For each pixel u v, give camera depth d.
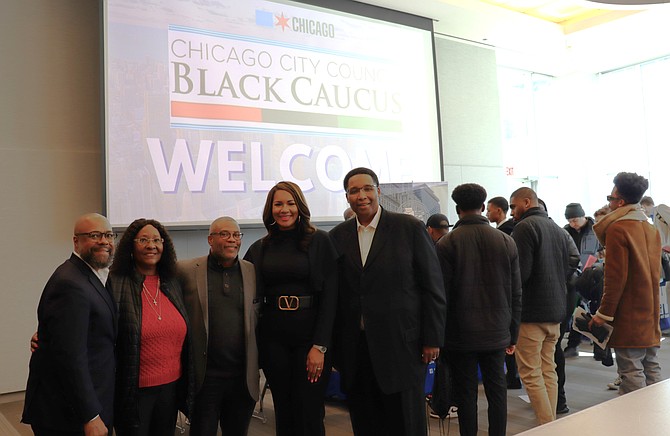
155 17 5.25
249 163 5.70
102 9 4.97
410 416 2.29
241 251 5.80
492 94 8.45
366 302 2.32
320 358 2.27
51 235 4.97
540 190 10.02
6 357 4.71
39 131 4.97
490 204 4.13
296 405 2.31
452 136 7.89
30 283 4.86
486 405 4.00
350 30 6.57
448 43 8.02
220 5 5.63
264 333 2.37
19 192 4.86
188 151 5.36
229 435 2.38
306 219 2.40
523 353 3.11
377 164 6.66
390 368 2.27
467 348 2.59
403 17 7.04
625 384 2.85
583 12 8.11
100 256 1.93
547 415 3.04
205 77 5.49
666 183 9.42
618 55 9.17
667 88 9.37
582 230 5.92
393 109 6.86
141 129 5.12
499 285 2.63
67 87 5.12
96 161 5.22
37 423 1.83
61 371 1.78
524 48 8.63
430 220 4.05
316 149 6.18
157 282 2.18
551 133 10.23
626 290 2.81
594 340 2.92
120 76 5.04
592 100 10.07
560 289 3.13
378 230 2.39
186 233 5.48
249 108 5.74
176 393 2.18
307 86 6.16
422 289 2.39
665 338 6.21
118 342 2.03
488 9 7.32
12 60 4.88
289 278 2.35
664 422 0.97
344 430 3.57
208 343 2.26
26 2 4.96
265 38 5.91
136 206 5.06
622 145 9.92
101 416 1.86
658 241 2.88
